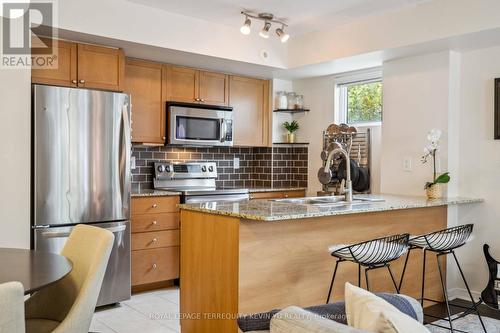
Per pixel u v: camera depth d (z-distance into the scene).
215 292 2.71
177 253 4.28
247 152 5.56
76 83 3.63
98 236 2.05
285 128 5.45
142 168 4.71
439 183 3.87
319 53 4.43
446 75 3.93
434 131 3.84
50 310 2.14
